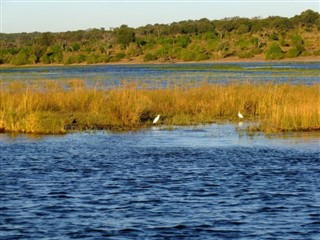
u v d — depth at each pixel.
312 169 19.77
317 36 140.50
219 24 178.12
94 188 17.55
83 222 14.32
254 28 163.25
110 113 30.86
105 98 33.84
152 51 141.38
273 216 14.60
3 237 13.29
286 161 21.14
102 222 14.29
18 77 76.56
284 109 28.34
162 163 21.06
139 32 182.12
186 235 13.36
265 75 68.69
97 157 22.27
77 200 16.23
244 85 38.22
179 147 24.20
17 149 24.02
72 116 30.83
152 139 26.23
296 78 61.47
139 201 16.06
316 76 64.94
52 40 174.25
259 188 17.28
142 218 14.59
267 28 157.75
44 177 19.03
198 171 19.69
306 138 25.78
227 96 34.12
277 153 22.62
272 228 13.74
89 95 34.41
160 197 16.45
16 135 27.55
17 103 32.00
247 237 13.18
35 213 15.02
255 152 22.91
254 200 16.02
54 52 151.75
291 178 18.50
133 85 42.00
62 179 18.73
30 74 87.19
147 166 20.61
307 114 27.97
